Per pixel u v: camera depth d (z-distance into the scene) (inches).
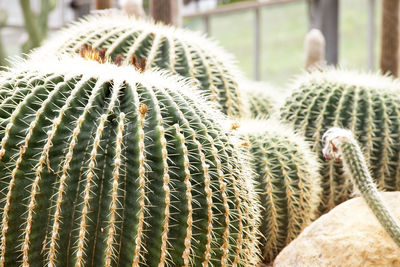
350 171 77.9
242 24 376.8
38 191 84.0
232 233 94.1
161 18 189.2
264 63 374.6
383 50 211.9
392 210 107.4
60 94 89.8
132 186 86.3
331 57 300.0
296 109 158.1
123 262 85.8
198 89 127.6
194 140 91.0
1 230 84.4
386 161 148.5
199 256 89.8
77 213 85.0
